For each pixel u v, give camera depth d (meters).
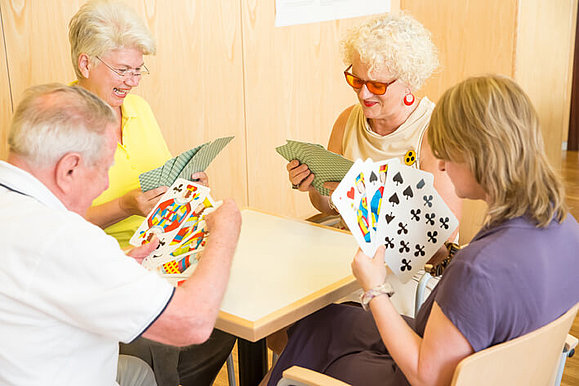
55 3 2.80
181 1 3.31
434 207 1.62
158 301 1.14
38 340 1.14
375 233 1.56
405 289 2.07
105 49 1.91
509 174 1.21
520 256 1.18
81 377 1.20
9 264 1.11
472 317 1.18
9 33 2.67
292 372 1.32
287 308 1.44
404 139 2.15
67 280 1.11
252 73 3.80
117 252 1.16
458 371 1.12
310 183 2.09
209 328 1.22
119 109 2.21
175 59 3.36
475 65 3.75
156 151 2.25
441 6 3.80
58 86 1.25
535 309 1.20
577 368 2.63
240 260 1.71
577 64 6.23
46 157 1.17
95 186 1.25
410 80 2.01
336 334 1.70
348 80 2.09
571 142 6.47
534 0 3.66
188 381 1.83
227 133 3.75
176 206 1.73
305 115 4.23
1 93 2.70
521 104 1.22
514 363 1.20
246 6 3.66
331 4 4.14
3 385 1.16
